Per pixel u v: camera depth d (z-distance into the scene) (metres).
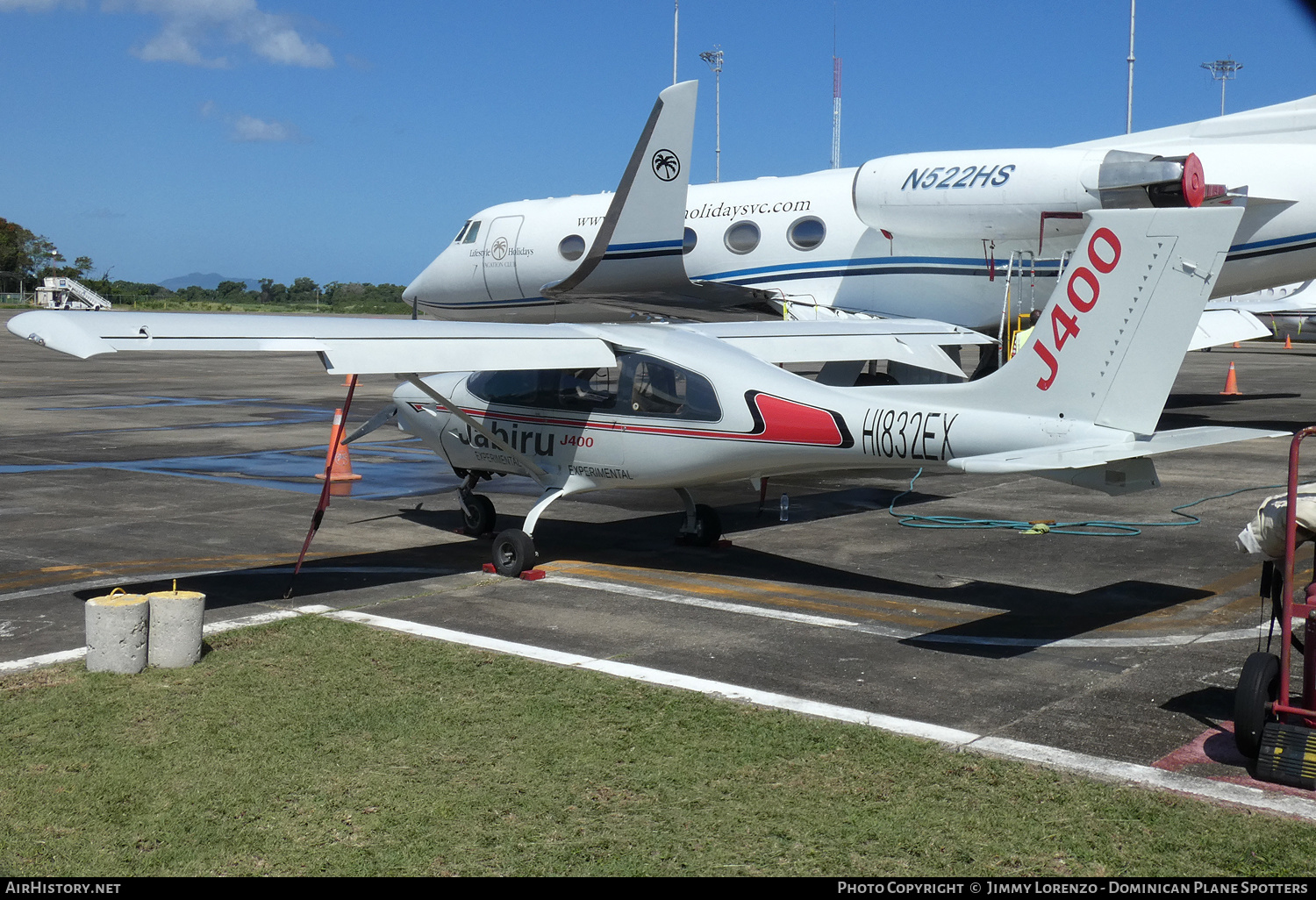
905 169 17.25
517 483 14.21
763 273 19.97
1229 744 5.79
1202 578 9.30
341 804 5.11
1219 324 20.48
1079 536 11.03
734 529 11.49
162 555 10.03
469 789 5.27
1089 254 7.22
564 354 9.27
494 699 6.42
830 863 4.59
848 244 19.02
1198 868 4.54
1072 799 5.14
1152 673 6.91
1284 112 16.80
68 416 21.28
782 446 8.86
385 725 6.04
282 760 5.59
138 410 22.48
